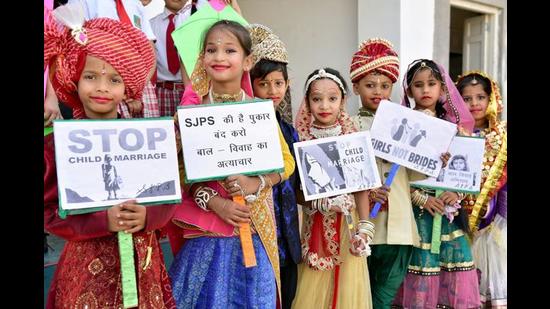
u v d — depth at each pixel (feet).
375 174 9.56
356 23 17.92
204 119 7.65
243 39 8.09
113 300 6.48
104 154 6.48
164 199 6.68
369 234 9.44
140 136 6.70
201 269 7.75
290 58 19.83
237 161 7.70
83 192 6.30
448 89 11.66
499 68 23.54
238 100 8.36
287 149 8.73
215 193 7.75
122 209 6.37
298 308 9.95
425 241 10.95
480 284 12.95
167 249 13.29
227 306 7.74
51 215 6.40
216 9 11.63
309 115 10.25
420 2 16.69
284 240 9.22
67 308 6.49
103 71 6.60
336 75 9.89
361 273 10.02
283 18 19.89
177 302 7.72
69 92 6.97
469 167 10.75
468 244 11.39
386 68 11.09
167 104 11.70
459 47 27.02
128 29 6.85
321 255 9.73
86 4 10.08
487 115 13.00
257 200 8.02
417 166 10.48
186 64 9.96
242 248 7.65
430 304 10.87
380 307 11.03
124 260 6.41
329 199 9.45
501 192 12.66
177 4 11.98
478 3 22.58
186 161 7.51
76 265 6.54
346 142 9.58
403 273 10.85
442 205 10.78
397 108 10.58
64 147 6.29
